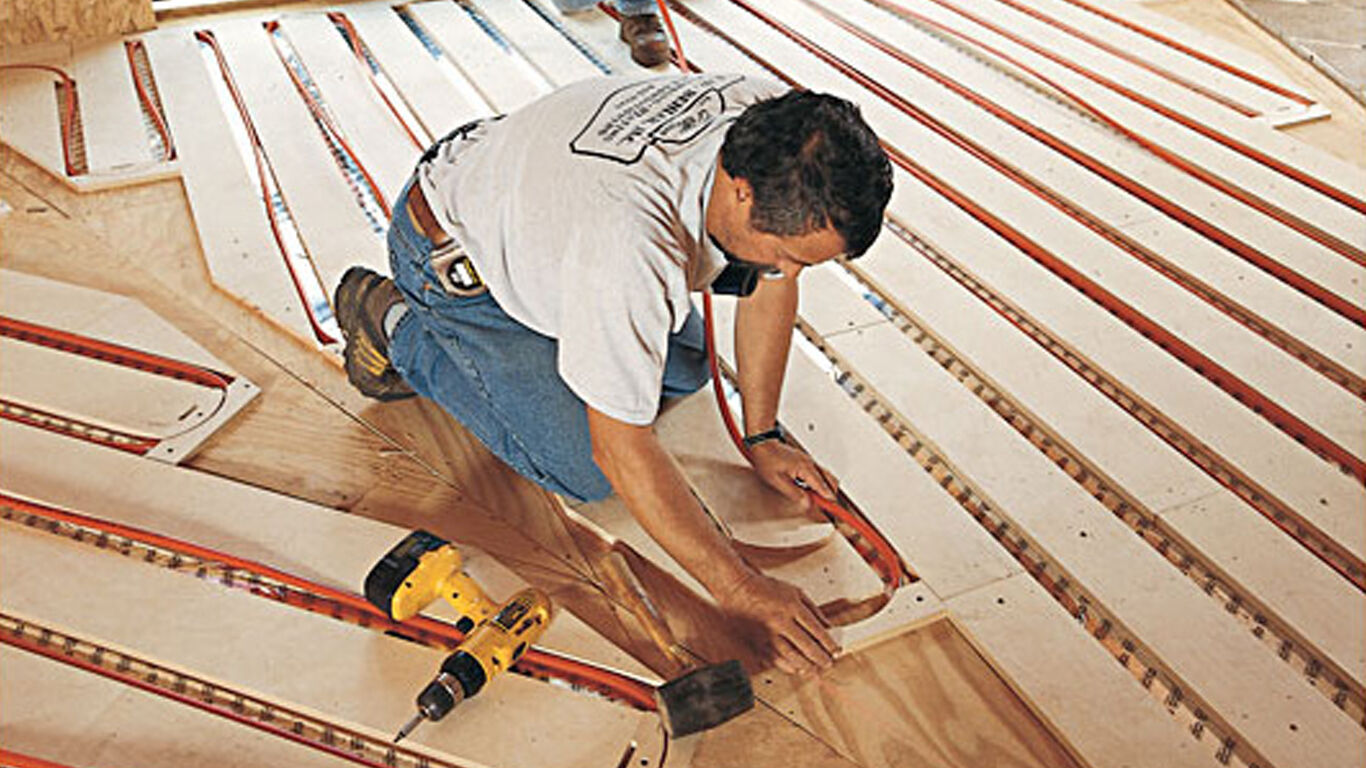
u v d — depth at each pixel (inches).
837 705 65.4
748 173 50.5
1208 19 149.6
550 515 78.2
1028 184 114.4
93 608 69.5
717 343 92.9
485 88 127.5
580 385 57.5
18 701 64.6
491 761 61.9
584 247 55.7
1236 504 77.7
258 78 129.3
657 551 74.5
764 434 77.9
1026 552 75.9
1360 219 108.0
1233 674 66.5
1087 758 61.7
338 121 122.0
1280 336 94.2
